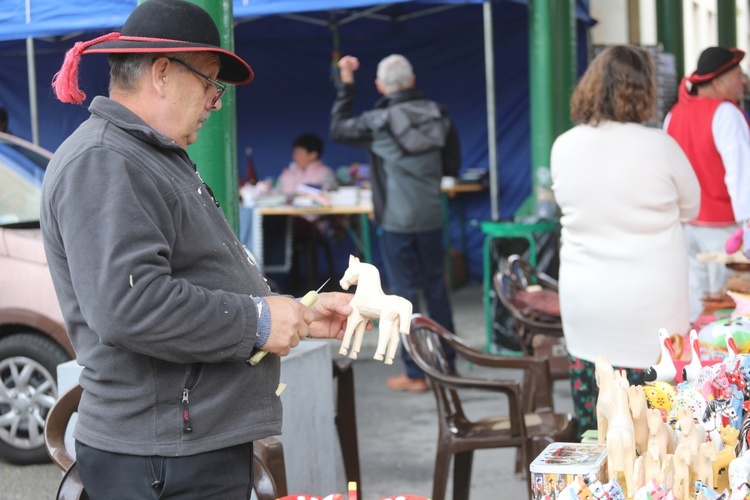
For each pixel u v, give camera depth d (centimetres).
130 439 238
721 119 584
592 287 415
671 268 408
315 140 1165
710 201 609
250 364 247
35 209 634
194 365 240
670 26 1216
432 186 733
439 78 1209
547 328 544
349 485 222
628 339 412
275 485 317
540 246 792
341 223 1200
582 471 237
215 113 426
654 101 411
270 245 1142
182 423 239
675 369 310
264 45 1244
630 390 246
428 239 734
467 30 1184
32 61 1018
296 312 240
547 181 801
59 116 1193
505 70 1188
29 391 580
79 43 244
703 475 236
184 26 243
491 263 807
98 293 219
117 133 234
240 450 252
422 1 748
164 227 232
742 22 1992
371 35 1207
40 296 574
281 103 1262
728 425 273
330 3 715
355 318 258
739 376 274
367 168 1203
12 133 1206
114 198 224
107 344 223
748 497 230
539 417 441
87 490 248
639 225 406
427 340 449
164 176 236
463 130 1211
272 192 1113
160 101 243
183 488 240
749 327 349
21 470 574
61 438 327
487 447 416
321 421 443
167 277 225
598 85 407
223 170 430
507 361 455
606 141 407
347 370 456
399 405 700
